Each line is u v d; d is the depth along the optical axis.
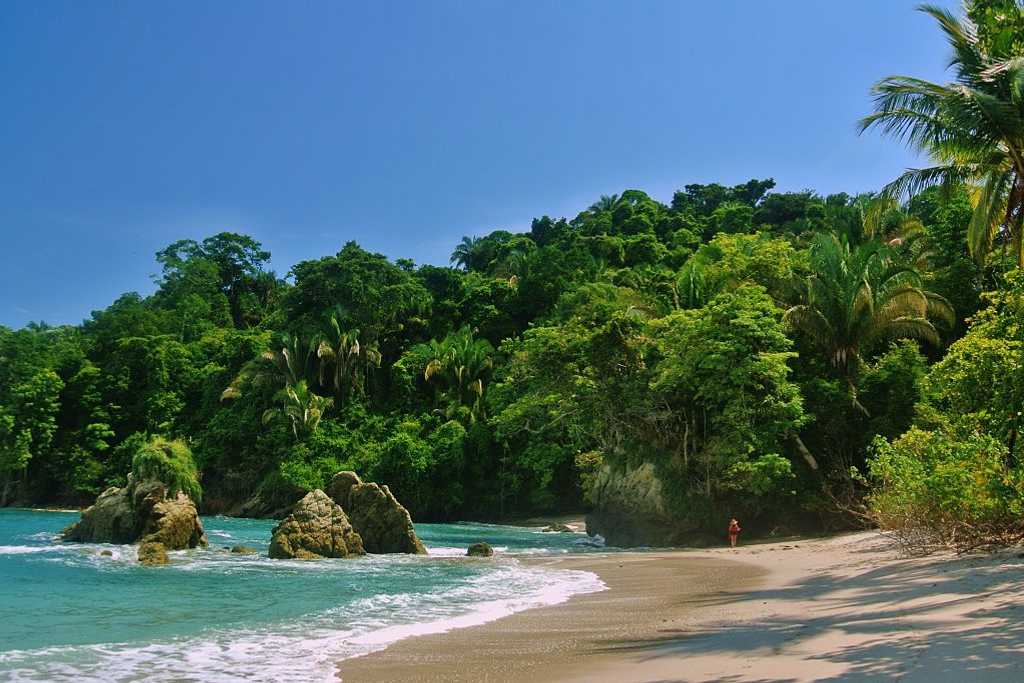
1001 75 19.48
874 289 37.62
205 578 18.48
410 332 78.69
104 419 69.69
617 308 39.03
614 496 37.22
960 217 43.03
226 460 65.06
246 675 8.47
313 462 61.84
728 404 33.91
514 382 51.41
